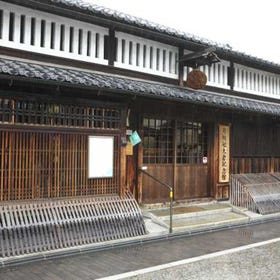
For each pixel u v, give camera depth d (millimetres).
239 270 6711
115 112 9102
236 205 12555
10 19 8312
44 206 7828
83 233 7953
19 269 6512
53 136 8094
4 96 7344
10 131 7504
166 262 7148
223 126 12844
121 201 8953
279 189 13508
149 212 10375
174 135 11711
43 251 7266
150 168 11148
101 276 6297
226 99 11828
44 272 6410
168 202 11445
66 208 8062
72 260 7105
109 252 7723
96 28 9633
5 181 7465
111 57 9906
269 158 14953
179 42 10828
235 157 13555
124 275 6367
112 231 8383
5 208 7359
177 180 11867
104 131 8875
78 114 8453
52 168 8086
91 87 7797
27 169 7742
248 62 13258
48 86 7777
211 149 12742
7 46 8156
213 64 12594
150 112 10797
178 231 9383
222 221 10594
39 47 8648
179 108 11531
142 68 10594
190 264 7043
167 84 11219
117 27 9719
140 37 10547
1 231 6984
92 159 8656
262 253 7863
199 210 11281
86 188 8602
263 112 12305
